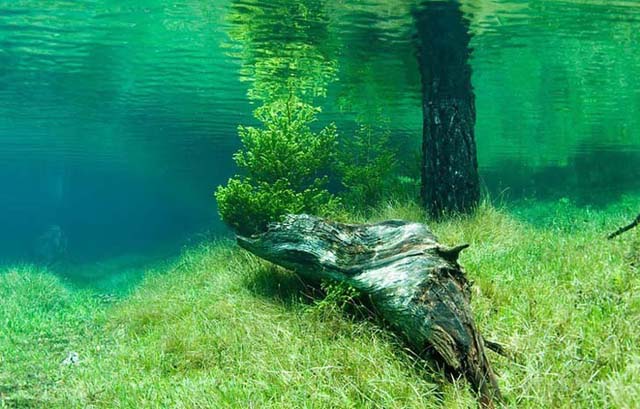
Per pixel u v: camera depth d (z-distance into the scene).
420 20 11.90
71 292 14.77
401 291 5.23
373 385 4.43
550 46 15.07
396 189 12.01
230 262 9.87
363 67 16.69
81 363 7.39
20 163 56.69
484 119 27.33
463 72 10.87
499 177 54.22
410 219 10.40
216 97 22.38
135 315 9.12
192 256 12.45
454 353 4.57
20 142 38.12
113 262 32.56
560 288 5.82
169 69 17.81
